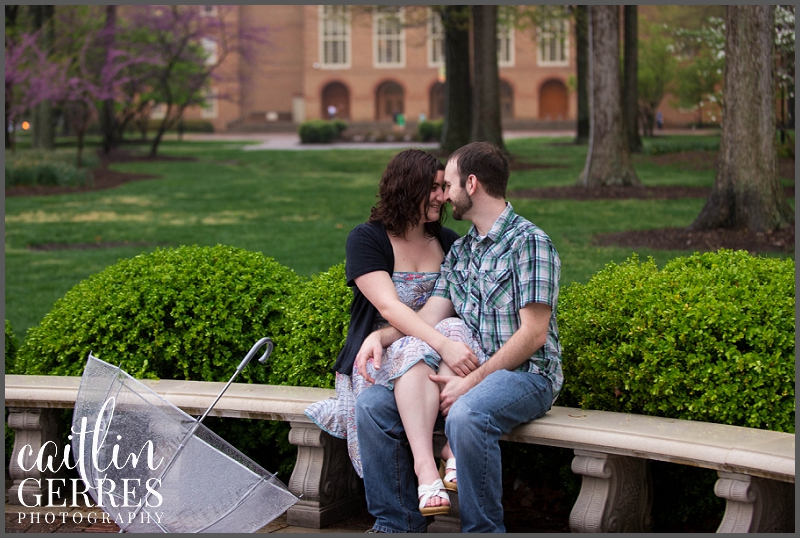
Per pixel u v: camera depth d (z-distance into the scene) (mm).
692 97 31516
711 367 2916
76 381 3658
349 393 3102
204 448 2699
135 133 50594
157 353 3863
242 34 36531
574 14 24078
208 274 3941
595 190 15984
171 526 2734
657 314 3064
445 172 3127
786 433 2713
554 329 3055
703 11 30844
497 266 3025
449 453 2992
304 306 3709
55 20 26438
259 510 2684
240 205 16062
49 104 27062
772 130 10305
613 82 16438
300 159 26906
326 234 12211
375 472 2930
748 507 2527
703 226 10625
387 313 3020
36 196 17594
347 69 56688
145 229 13219
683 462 2584
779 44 17828
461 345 2945
